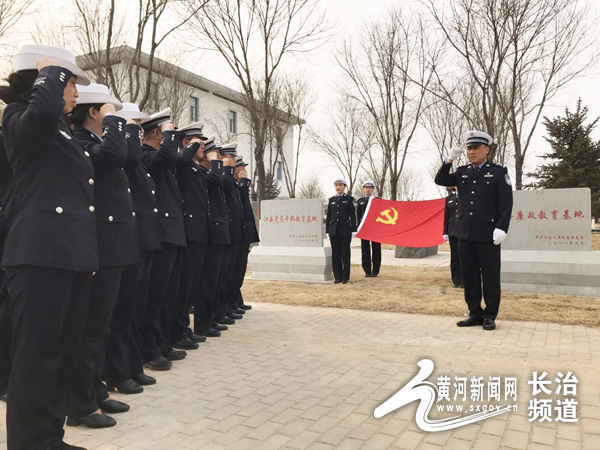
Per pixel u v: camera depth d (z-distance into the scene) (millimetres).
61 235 2453
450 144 20719
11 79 2592
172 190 4422
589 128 24062
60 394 2676
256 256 9836
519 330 5379
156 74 14781
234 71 12461
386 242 9547
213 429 2951
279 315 6398
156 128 4379
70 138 2648
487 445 2734
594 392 3502
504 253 7691
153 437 2850
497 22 11227
